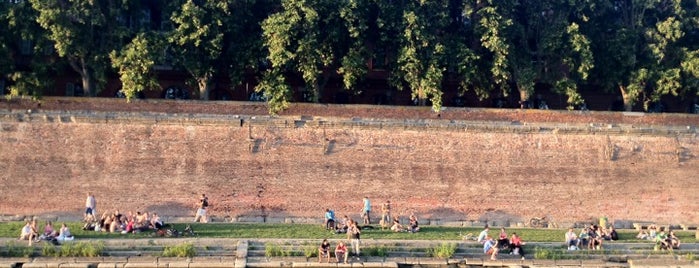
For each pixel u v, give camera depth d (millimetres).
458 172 53969
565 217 53531
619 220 53750
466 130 54812
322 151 53438
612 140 55344
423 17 58281
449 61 58906
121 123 52594
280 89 55625
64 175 51156
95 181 51312
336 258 41000
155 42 55812
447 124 54562
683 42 63469
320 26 58125
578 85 64750
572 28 58656
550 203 53844
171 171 52062
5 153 51062
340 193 52844
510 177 54188
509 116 58156
